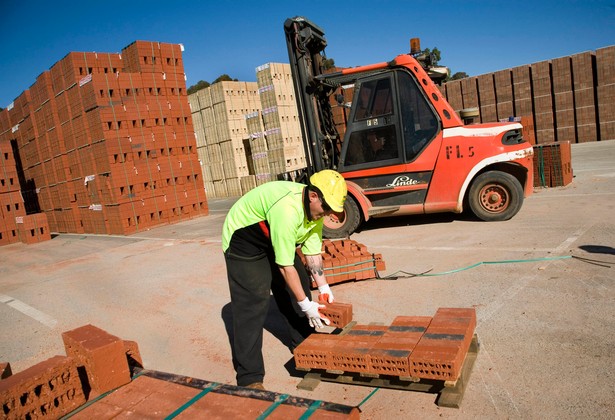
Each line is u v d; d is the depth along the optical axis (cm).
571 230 609
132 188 1212
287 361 371
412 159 733
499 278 472
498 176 714
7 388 240
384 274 541
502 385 288
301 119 807
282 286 360
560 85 1861
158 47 1250
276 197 300
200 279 652
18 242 1427
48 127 1428
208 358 400
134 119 1198
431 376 272
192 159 1346
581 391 270
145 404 256
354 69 741
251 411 230
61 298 656
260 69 1627
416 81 718
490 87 2016
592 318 355
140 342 457
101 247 1074
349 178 773
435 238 681
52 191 1539
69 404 266
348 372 321
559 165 962
